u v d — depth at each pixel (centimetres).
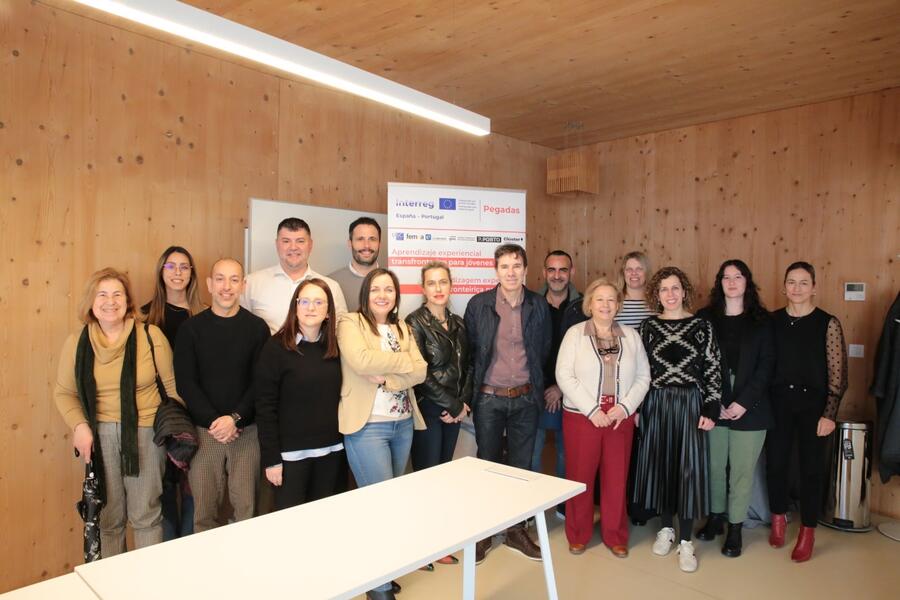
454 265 373
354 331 262
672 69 367
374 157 435
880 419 366
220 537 172
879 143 405
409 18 297
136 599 138
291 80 388
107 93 310
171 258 293
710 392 322
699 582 300
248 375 279
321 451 262
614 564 320
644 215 523
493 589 293
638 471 335
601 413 312
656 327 335
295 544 168
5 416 280
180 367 266
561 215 575
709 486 340
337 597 141
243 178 366
